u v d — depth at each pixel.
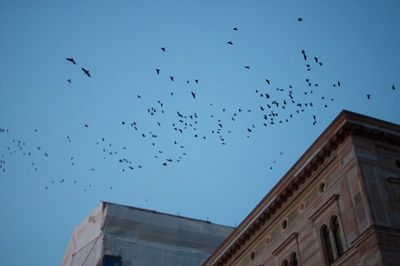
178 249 72.12
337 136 39.72
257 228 47.19
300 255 41.28
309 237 40.88
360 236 35.19
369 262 34.09
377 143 39.78
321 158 41.38
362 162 37.94
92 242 70.94
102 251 67.88
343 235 37.56
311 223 41.12
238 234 48.94
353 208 37.16
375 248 33.91
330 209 39.47
